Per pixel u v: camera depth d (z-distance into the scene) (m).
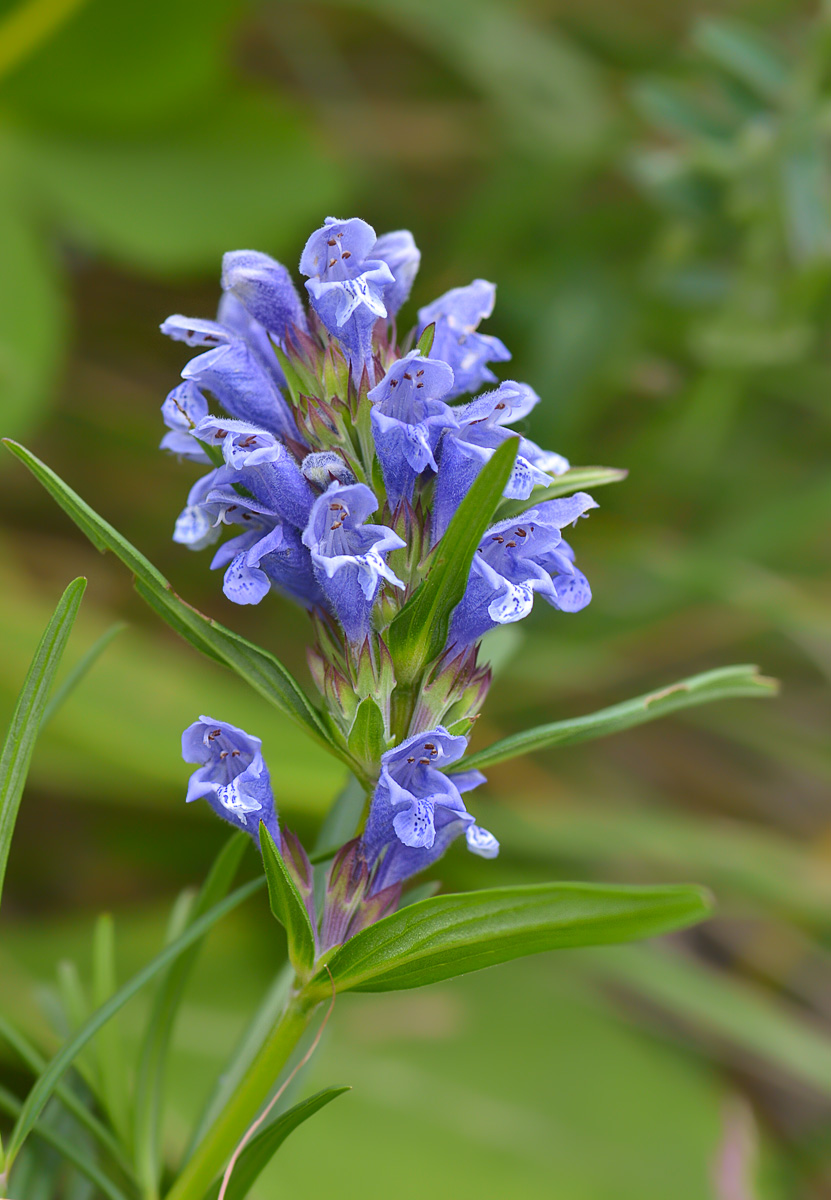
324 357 0.50
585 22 1.21
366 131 1.14
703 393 0.96
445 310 0.51
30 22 0.93
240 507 0.50
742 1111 0.72
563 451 0.98
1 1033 0.50
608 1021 0.78
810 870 0.82
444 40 1.08
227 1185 0.50
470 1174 0.66
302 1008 0.49
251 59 1.23
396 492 0.50
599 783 1.00
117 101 1.02
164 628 0.94
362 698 0.50
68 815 0.84
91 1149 0.51
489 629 0.50
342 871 0.50
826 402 1.05
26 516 0.96
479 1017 0.76
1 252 0.93
